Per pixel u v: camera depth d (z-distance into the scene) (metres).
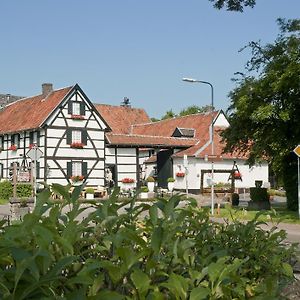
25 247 1.56
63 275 1.61
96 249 1.84
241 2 11.21
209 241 2.61
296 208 23.19
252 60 22.19
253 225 2.84
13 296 1.28
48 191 1.99
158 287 1.63
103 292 1.38
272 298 1.88
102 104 55.31
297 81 19.78
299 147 18.98
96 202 2.22
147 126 55.31
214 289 1.66
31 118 41.81
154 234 1.73
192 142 47.66
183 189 45.09
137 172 44.75
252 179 47.19
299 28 20.95
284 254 2.62
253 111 21.23
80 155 41.00
